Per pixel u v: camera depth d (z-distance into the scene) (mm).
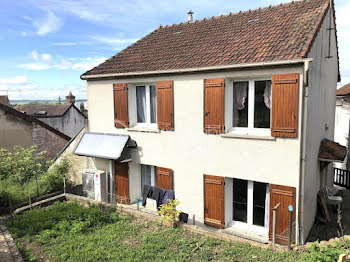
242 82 8516
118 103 10891
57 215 8898
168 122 9586
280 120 7410
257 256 6652
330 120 11719
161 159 10008
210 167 8875
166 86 9469
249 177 8133
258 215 8555
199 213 9289
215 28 11078
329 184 11961
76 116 34062
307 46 7121
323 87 9445
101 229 8289
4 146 14516
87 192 11664
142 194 11453
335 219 9508
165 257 6625
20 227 8367
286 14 9641
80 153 11211
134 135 10672
